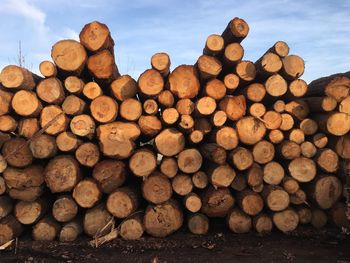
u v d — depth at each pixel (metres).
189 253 4.46
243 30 4.97
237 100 5.02
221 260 4.22
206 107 4.93
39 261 4.25
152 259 4.24
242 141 5.08
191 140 4.96
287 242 4.75
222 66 5.28
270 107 5.32
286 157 5.15
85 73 5.16
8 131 4.86
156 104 4.97
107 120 4.88
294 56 5.14
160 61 4.96
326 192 5.14
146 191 4.96
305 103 5.34
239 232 5.11
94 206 5.04
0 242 4.80
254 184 5.06
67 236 4.91
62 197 4.96
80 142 4.94
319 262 4.08
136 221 4.96
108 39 4.96
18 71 4.74
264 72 5.14
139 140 5.51
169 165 5.00
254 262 4.14
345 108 5.20
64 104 4.86
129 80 5.05
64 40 4.84
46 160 5.14
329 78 5.66
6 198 5.02
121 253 4.50
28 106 4.73
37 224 4.96
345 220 5.18
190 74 5.00
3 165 4.82
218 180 4.98
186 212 5.43
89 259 4.31
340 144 5.21
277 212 5.11
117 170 4.98
